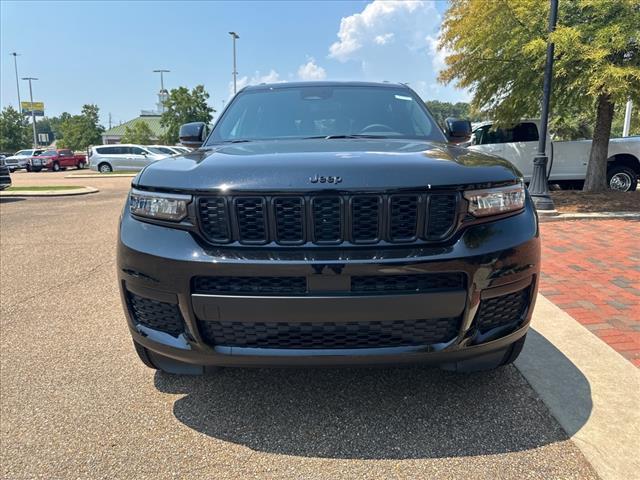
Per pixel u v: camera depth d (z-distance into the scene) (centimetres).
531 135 1116
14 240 727
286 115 342
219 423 247
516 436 231
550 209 829
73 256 618
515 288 220
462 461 215
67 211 1075
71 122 6294
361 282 203
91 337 356
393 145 264
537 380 277
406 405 260
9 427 246
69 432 242
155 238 218
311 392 275
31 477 210
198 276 208
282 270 201
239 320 208
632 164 1114
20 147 6762
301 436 235
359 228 204
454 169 214
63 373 301
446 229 209
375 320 204
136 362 316
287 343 212
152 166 244
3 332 366
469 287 207
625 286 446
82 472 213
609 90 763
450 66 1074
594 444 221
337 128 329
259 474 210
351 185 201
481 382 279
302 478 207
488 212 214
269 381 288
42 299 444
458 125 339
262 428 243
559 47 788
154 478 209
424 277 206
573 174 1119
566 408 250
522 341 247
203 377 295
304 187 201
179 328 221
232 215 205
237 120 345
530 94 971
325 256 202
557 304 400
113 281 502
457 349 214
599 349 314
